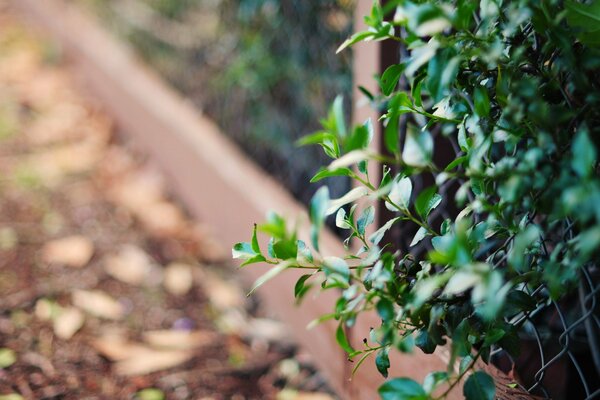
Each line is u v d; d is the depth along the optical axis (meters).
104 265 1.29
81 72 2.14
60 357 1.01
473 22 0.68
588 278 0.68
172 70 1.65
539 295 0.73
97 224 1.44
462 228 0.58
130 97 1.76
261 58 1.24
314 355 0.98
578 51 0.62
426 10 0.57
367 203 0.85
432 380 0.61
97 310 1.14
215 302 1.20
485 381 0.62
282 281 1.07
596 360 0.69
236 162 1.30
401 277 0.67
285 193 1.15
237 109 1.37
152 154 1.66
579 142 0.53
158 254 1.34
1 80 2.17
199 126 1.47
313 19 1.08
